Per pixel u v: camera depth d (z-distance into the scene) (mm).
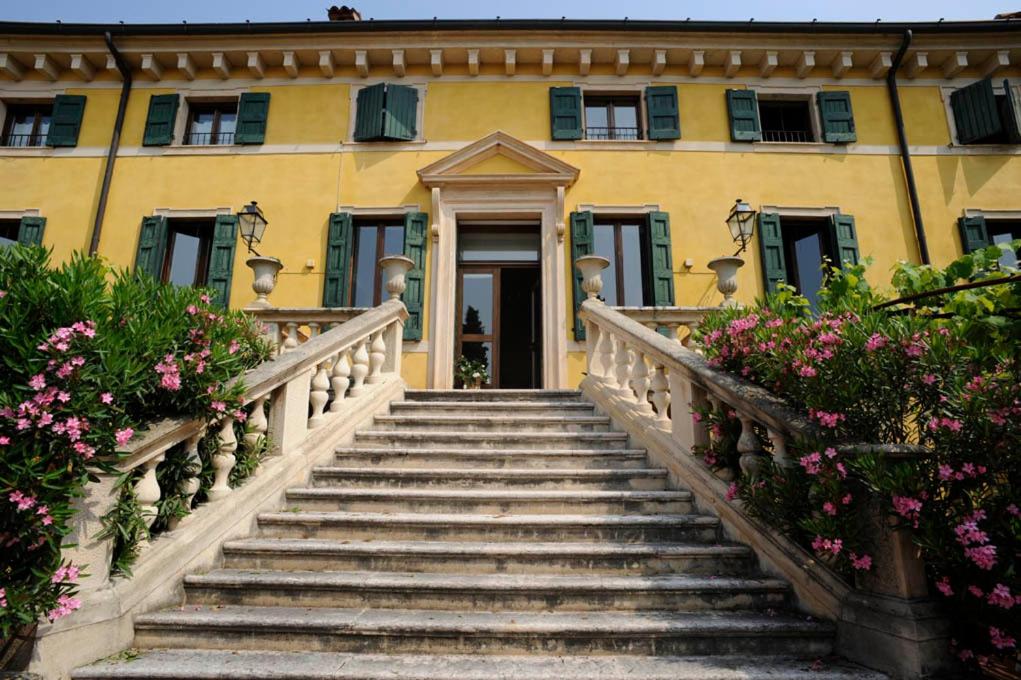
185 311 3186
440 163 9508
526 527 3719
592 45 9797
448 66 10156
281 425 4227
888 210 9461
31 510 2316
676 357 4289
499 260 9828
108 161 9625
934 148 9688
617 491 4203
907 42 9555
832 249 9328
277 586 3127
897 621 2492
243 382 3375
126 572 2785
